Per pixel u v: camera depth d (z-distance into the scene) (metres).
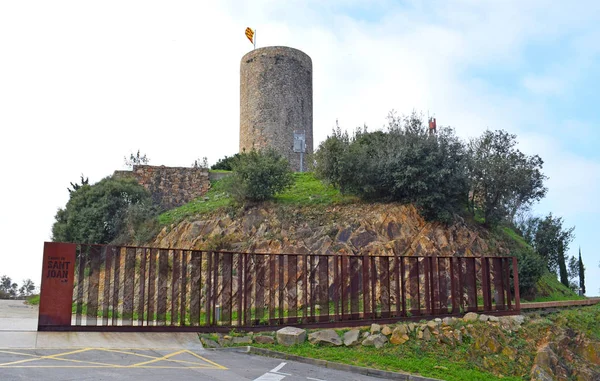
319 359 14.05
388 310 18.06
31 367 10.48
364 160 25.64
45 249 15.01
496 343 16.70
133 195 30.47
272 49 40.75
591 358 18.08
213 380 10.64
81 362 11.45
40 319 14.69
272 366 12.96
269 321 16.73
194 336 15.61
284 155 39.78
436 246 23.25
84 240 28.59
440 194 24.42
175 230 26.39
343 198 26.59
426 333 16.47
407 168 24.59
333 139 26.91
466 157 26.12
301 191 28.88
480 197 27.48
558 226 37.97
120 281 24.36
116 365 11.42
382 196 26.14
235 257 22.31
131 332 15.38
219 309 17.84
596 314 21.67
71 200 31.88
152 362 12.15
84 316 19.88
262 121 40.12
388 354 15.30
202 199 31.67
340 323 17.12
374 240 22.91
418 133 26.38
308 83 42.16
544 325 18.53
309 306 19.89
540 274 23.88
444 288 20.14
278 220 24.84
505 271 20.48
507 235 27.72
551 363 16.31
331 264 21.47
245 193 26.44
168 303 21.66
